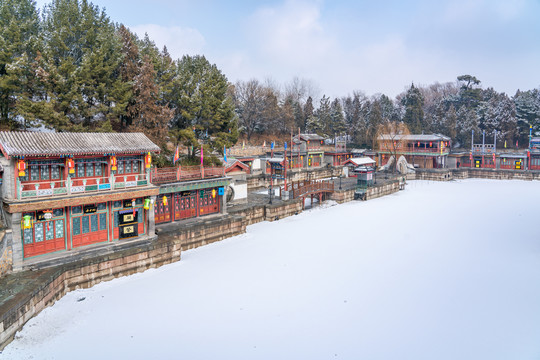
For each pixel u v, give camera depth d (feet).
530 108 352.08
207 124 156.87
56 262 81.56
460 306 80.79
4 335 60.64
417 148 290.97
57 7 131.54
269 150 273.54
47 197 80.48
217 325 71.56
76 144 85.56
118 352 62.49
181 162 144.56
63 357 60.49
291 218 157.07
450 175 279.90
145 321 72.18
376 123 341.82
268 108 308.81
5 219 78.95
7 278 73.97
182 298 81.66
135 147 94.02
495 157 293.02
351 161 199.21
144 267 94.99
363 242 124.77
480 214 166.81
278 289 87.56
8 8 123.24
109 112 128.57
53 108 113.50
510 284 91.86
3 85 108.78
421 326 72.69
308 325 72.28
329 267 101.96
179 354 62.49
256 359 61.62
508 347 65.92
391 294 86.17
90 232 90.38
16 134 80.59
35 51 119.65
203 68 164.96
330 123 355.56
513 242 125.70
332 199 193.47
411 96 354.74
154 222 109.50
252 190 208.03
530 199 201.05
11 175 77.56
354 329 71.26
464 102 399.44
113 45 132.87
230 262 103.96
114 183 91.56
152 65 131.23
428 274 98.07
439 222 152.35
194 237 115.03
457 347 65.98
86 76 118.93
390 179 239.50
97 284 86.02
